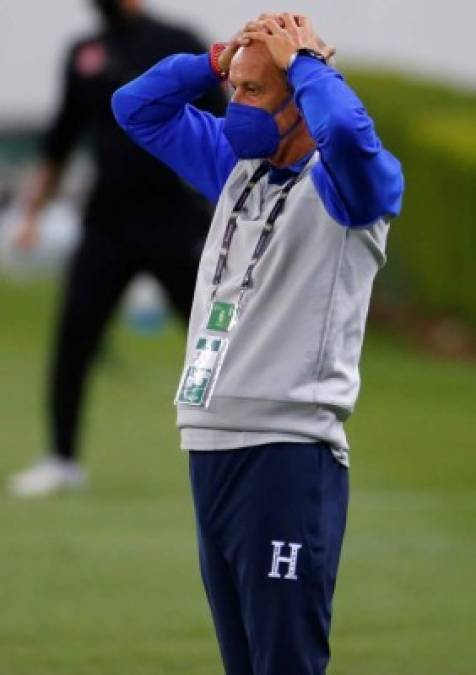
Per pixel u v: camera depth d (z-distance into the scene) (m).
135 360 51.34
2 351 53.16
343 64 59.38
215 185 17.97
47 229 64.50
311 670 16.03
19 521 31.48
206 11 74.62
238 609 16.66
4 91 76.00
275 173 16.30
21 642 24.03
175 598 26.48
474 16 72.44
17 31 76.38
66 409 33.94
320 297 15.85
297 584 15.87
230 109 16.17
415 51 72.81
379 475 36.03
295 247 15.87
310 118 15.48
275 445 15.85
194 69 17.72
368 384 48.00
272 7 74.31
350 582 27.44
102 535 30.52
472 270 53.28
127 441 39.59
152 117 17.95
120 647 23.86
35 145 75.88
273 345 15.90
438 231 53.94
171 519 31.86
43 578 27.56
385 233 16.36
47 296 62.81
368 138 15.33
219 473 16.11
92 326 33.66
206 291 16.45
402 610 25.84
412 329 54.75
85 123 34.72
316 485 15.93
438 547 29.80
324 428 15.95
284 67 15.84
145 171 33.06
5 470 36.34
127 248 33.38
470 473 36.31
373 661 23.27
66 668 22.84
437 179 53.47
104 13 33.56
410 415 43.53
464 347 52.97
